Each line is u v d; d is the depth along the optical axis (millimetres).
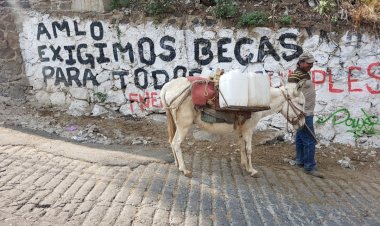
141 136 7785
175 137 6203
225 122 6102
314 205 5430
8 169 5723
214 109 5949
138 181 5617
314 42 7695
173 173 6051
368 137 7832
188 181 5781
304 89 6496
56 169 5852
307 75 6516
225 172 6359
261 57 7871
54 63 8719
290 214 5059
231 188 5652
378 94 7695
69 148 6805
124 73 8414
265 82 5852
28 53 8812
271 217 4902
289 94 6348
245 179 6137
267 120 8039
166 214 4746
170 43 8125
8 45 8852
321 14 7805
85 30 8438
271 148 7688
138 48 8273
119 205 4871
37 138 7195
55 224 4410
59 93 8781
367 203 5695
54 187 5262
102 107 8609
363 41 7582
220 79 5832
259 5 8305
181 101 5996
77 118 8414
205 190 5508
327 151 7676
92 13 8383
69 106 8750
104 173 5820
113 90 8523
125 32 8266
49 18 8562
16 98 8891
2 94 8883
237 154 7336
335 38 7645
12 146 6656
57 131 7703
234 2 8406
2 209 4641
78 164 6105
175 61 8172
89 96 8648
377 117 7754
